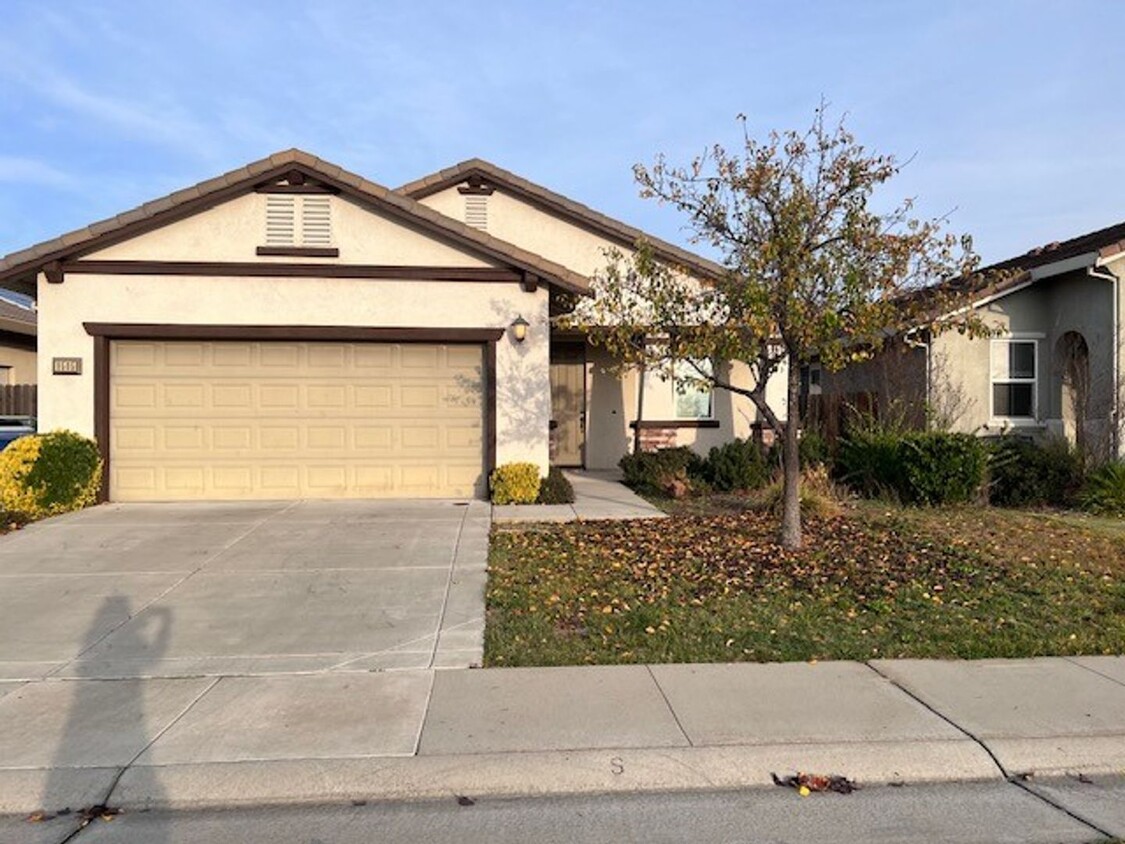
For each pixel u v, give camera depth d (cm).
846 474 1365
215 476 1208
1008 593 755
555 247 1669
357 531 993
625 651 606
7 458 1049
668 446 1614
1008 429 1508
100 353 1177
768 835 382
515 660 589
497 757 443
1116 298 1388
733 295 837
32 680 559
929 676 558
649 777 431
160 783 421
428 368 1235
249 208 1195
